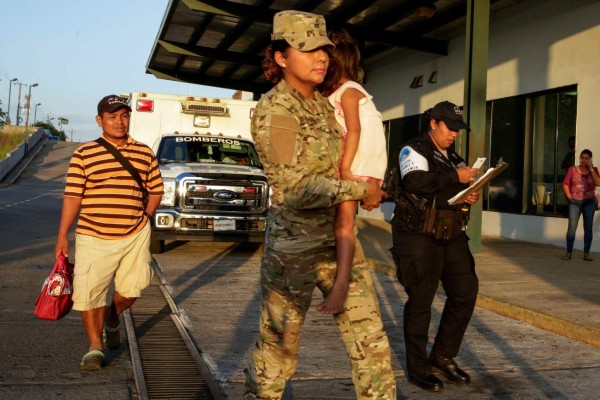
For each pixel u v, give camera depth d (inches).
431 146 185.2
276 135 111.0
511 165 604.1
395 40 690.2
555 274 376.8
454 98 701.9
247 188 459.8
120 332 221.6
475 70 462.0
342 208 113.5
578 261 438.0
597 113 502.6
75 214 198.1
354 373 118.3
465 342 240.4
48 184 1596.9
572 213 442.6
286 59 114.0
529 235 573.3
